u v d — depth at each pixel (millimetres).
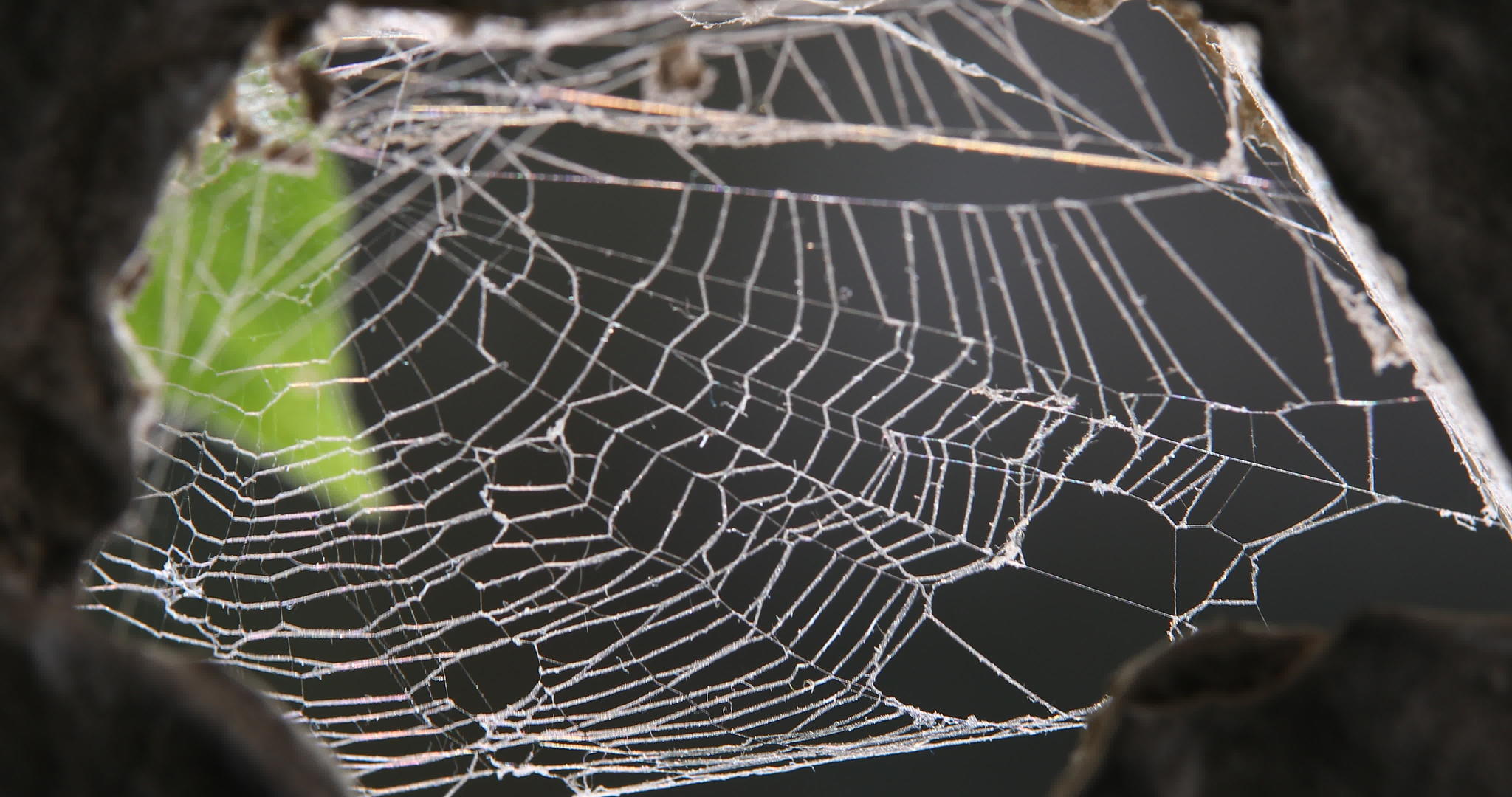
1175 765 119
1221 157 450
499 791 449
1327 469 448
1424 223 125
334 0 132
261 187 305
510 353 458
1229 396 453
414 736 454
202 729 103
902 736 448
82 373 118
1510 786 111
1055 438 459
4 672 99
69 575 122
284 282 298
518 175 456
